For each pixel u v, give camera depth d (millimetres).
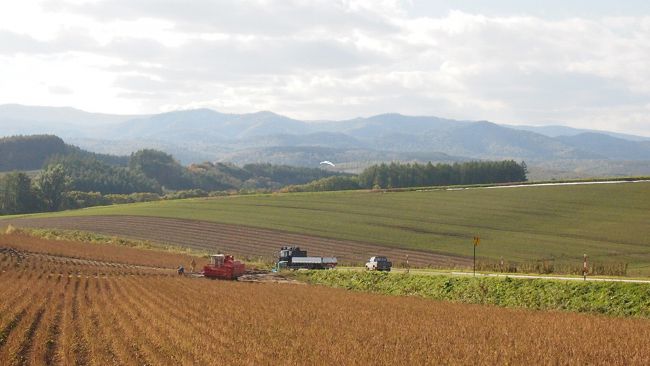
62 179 193750
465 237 100500
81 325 34125
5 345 28516
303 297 48156
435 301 46312
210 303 43469
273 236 107875
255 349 27688
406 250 92562
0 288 48281
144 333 31516
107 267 73625
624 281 41750
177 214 135125
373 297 48750
